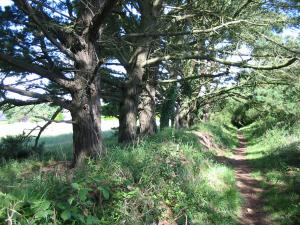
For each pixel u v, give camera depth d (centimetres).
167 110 2145
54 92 1276
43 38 1161
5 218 434
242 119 4628
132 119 1478
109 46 1308
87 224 480
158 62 1484
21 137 1412
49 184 568
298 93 2047
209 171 1127
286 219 878
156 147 1091
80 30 934
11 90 859
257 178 1341
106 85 1638
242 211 965
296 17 1416
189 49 1431
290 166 1334
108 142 1859
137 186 705
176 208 717
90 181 596
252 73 1572
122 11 1527
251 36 1364
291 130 2170
